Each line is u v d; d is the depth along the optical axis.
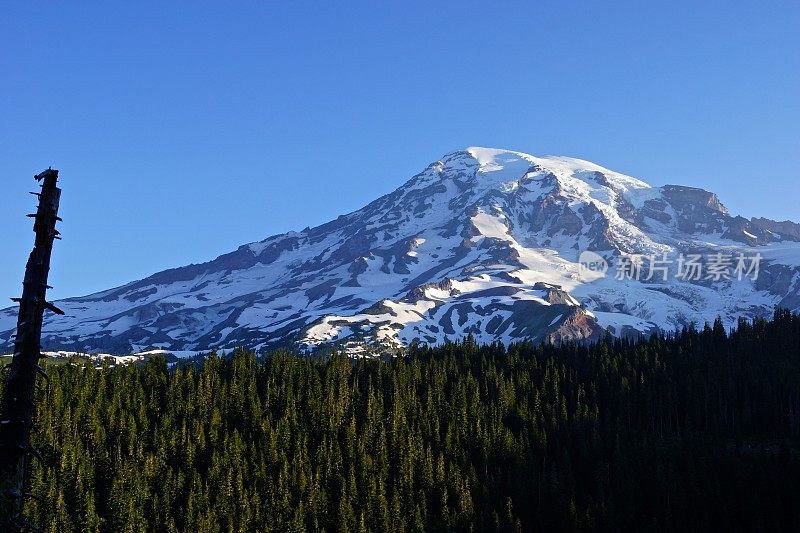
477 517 181.00
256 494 182.12
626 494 188.12
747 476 189.62
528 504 187.00
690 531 176.62
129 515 169.75
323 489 190.25
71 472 176.62
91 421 197.75
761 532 172.00
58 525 159.75
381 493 185.25
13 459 28.66
